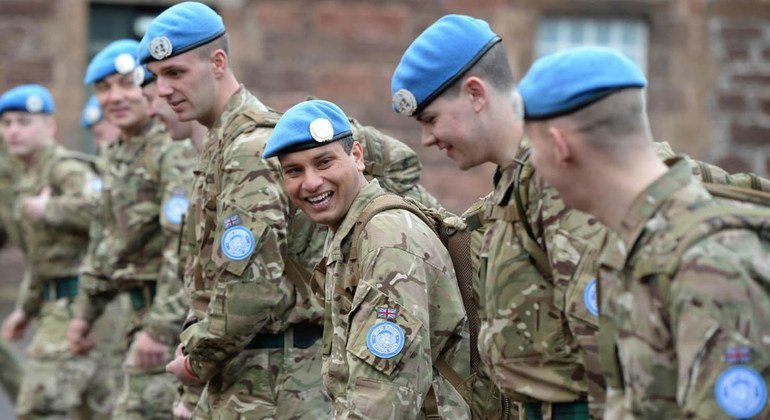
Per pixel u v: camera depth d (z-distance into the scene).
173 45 8.99
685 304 5.09
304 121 7.68
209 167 9.02
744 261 5.08
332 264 7.70
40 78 21.77
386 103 21.55
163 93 9.09
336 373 7.61
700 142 21.73
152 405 11.33
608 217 5.44
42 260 14.57
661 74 21.69
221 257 8.73
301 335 9.12
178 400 10.01
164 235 11.61
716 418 5.00
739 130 21.70
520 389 6.88
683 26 21.66
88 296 12.59
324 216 7.72
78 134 21.83
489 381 7.72
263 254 8.71
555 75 5.36
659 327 5.24
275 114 9.09
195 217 9.17
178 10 9.12
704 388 5.03
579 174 5.42
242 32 21.48
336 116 7.77
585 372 6.54
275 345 9.08
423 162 21.30
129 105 11.69
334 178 7.66
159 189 11.66
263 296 8.70
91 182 14.68
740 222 5.16
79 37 21.78
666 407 5.26
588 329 6.41
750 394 4.99
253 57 21.50
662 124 21.69
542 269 6.79
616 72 5.32
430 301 7.49
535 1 21.58
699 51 21.69
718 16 21.66
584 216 6.54
